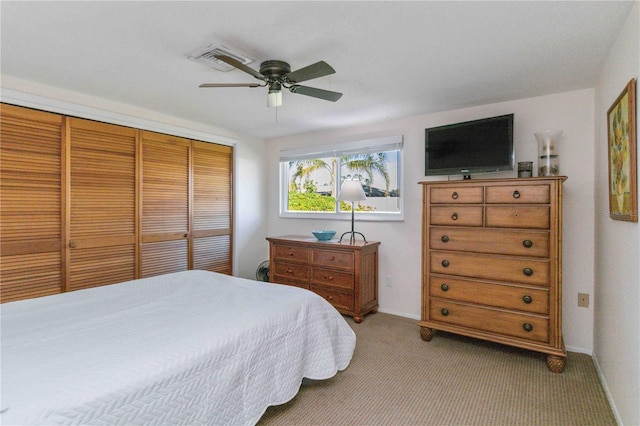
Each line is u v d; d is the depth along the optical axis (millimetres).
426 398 2039
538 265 2408
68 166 2873
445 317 2809
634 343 1547
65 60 2186
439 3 1539
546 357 2566
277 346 1787
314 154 4273
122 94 2871
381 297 3744
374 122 3746
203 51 2031
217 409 1428
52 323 1579
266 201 4785
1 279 2533
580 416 1856
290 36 1845
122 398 1120
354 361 2529
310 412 1898
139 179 3363
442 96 2846
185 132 3730
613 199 1921
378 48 1984
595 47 1963
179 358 1319
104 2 1540
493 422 1811
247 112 3383
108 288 2205
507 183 2523
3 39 1904
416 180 3498
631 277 1603
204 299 2004
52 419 975
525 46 1956
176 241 3713
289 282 3873
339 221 4105
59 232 2830
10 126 2557
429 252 2885
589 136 2625
